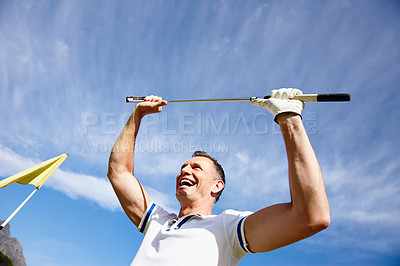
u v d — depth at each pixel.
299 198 2.43
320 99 2.81
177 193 3.67
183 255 2.82
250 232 2.73
